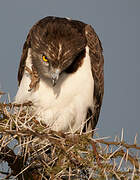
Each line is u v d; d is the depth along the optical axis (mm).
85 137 9016
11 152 9453
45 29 12023
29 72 11852
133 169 8156
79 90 11938
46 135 8484
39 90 11914
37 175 9352
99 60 12719
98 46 12844
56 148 8891
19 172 9414
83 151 8711
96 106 12898
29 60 12148
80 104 12070
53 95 11906
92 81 12148
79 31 12375
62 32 11898
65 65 11492
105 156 8539
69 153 8695
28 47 12336
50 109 12047
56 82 11422
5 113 9023
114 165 8195
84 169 8711
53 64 11352
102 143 8719
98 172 8320
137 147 8352
